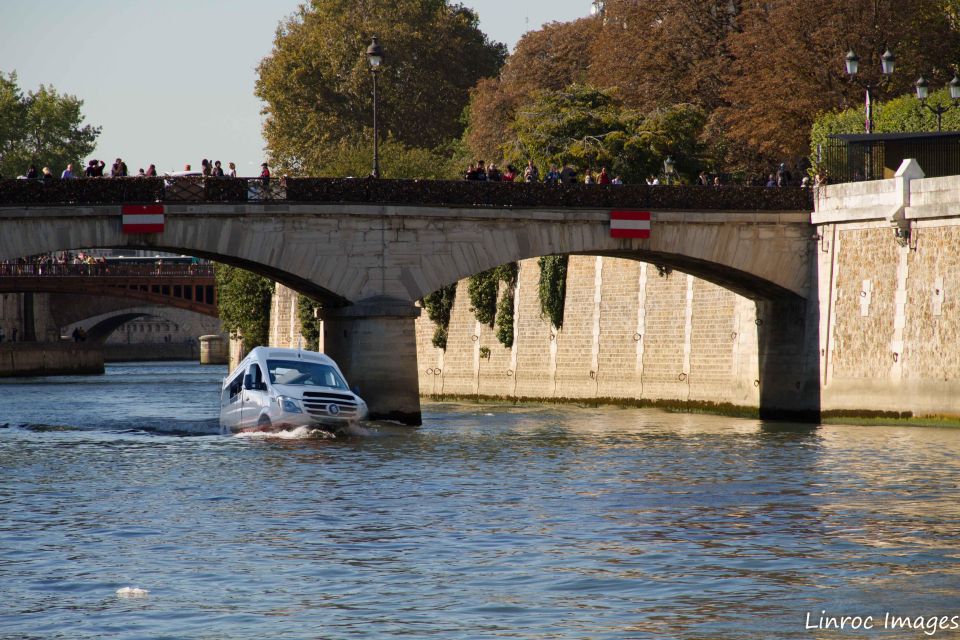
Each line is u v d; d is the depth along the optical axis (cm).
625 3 17250
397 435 8744
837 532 4716
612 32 17475
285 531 4788
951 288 9300
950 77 14650
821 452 7550
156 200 9119
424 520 5016
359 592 3825
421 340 15462
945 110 10669
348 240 9544
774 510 5241
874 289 9938
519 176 16188
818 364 10412
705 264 10412
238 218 9300
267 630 3428
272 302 19812
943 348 9344
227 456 7294
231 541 4597
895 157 10425
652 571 4072
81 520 5056
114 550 4447
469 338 14625
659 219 10181
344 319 9650
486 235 9831
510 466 6838
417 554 4344
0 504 5484
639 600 3709
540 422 10331
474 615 3559
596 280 12912
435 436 8706
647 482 6156
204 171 9981
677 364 11938
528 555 4319
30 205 8838
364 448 7769
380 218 9594
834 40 14075
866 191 9975
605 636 3353
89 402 14362
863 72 14075
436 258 9725
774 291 10675
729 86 16138
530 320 13725
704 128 15862
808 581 3928
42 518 5109
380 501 5522
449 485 6041
